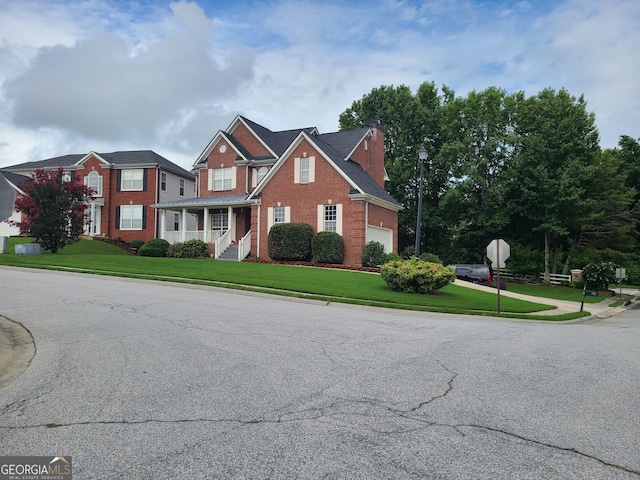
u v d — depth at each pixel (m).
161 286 16.73
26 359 6.87
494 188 38.56
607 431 4.44
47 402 5.02
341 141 34.53
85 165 41.12
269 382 5.79
